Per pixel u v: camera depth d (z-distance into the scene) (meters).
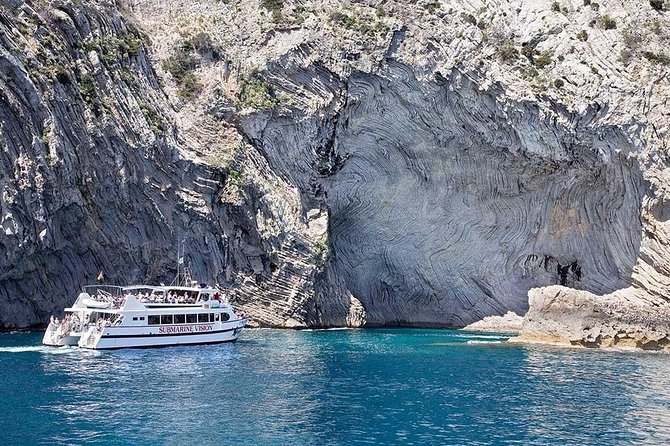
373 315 70.06
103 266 55.38
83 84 53.84
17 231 48.84
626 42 72.00
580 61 69.69
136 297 50.72
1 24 50.00
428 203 69.69
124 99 56.81
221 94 63.94
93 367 40.50
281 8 69.56
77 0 56.16
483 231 70.19
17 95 49.06
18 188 48.94
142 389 35.59
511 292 70.62
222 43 67.12
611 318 53.50
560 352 50.34
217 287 59.66
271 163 64.62
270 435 28.78
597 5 75.06
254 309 61.34
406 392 36.09
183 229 58.34
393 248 70.19
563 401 34.91
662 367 44.38
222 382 37.53
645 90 68.50
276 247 61.44
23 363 41.19
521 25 73.06
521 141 66.81
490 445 28.12
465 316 70.69
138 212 56.38
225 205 59.94
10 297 52.84
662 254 64.81
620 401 35.06
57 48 52.75
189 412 31.69
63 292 54.25
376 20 69.00
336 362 44.16
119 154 54.69
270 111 64.25
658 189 65.62
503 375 40.94
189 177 58.72
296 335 57.06
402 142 68.44
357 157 68.31
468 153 68.75
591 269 68.81
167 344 48.62
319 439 28.44
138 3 68.31
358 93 67.00
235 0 70.31
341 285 66.50
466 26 69.75
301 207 64.62
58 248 52.06
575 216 68.88
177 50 65.69
